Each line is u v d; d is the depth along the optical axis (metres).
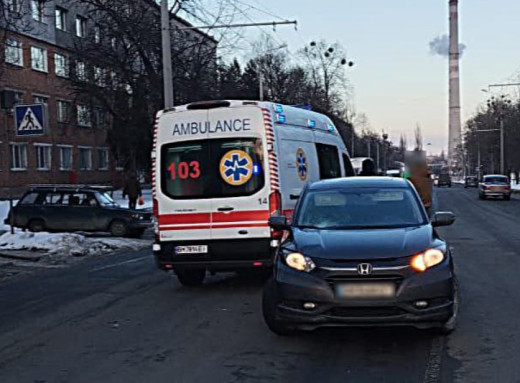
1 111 44.50
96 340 7.89
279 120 11.19
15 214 22.42
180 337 7.93
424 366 6.55
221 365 6.70
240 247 10.69
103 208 22.08
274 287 7.47
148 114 38.31
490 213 32.53
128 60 36.84
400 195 8.80
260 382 6.14
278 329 7.71
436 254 7.25
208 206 10.76
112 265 15.12
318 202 8.82
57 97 52.41
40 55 50.34
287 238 8.16
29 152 49.03
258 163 10.69
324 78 63.28
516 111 62.12
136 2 35.34
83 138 56.75
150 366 6.73
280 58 63.25
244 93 52.31
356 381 6.12
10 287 12.25
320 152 13.10
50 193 22.48
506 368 6.43
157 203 10.95
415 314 6.89
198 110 10.87
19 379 6.40
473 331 7.90
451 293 7.13
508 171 69.50
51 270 14.58
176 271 11.50
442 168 90.75
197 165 10.83
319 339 7.64
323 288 6.95
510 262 14.16
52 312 9.70
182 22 35.31
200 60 35.66
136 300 10.53
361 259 7.00
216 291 11.16
